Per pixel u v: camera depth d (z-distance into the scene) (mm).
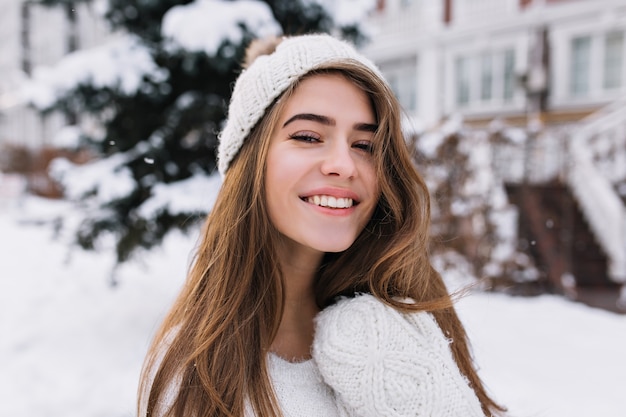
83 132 4336
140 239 4000
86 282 5754
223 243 874
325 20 4078
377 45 12547
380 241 918
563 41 10211
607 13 9664
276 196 830
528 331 4074
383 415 708
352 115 815
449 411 715
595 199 5906
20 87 4109
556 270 5469
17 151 16562
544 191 5953
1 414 2979
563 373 3326
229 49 3283
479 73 11211
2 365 3645
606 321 4422
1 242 8766
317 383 852
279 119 826
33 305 5012
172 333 923
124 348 3846
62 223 4410
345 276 933
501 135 5414
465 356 986
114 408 2980
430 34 11609
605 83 9867
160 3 3855
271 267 885
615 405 2859
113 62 3691
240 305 859
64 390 3225
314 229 813
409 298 884
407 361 733
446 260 4734
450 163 5016
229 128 930
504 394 2990
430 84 11727
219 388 805
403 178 879
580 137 6383
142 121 4160
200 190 3631
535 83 10242
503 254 5121
